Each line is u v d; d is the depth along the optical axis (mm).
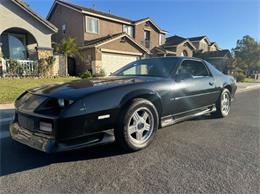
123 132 3242
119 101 3184
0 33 13867
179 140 3953
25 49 16625
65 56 17375
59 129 2803
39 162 3082
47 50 15602
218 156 3285
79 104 2891
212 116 5750
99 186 2492
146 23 27828
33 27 14961
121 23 24969
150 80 3781
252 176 2713
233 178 2664
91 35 22188
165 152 3420
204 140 3965
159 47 29500
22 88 9648
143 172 2803
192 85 4402
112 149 3508
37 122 3004
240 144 3781
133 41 21859
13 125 3504
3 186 2492
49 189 2436
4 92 8539
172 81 4020
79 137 2920
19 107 3336
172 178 2660
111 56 20594
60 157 3234
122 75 4535
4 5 13891
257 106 7820
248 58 42656
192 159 3176
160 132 4410
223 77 5621
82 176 2707
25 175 2734
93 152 3400
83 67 20500
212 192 2379
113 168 2906
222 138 4082
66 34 23266
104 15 22875
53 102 3020
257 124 5086
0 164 3014
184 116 4359
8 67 13961
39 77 14688
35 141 2986
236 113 6391
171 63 4422
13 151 3453
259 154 3363
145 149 3525
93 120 2979
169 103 3912
